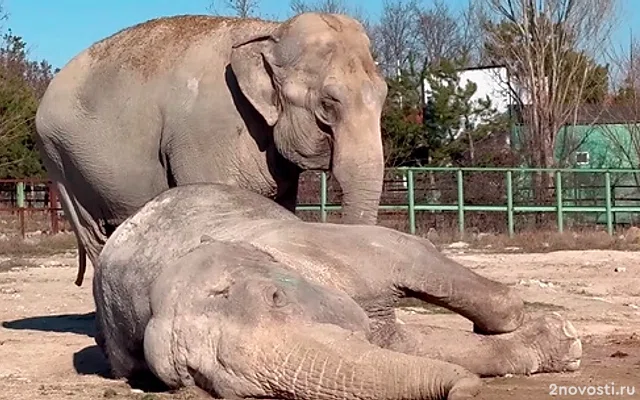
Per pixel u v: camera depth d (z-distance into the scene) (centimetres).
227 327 556
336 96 926
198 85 991
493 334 659
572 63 4016
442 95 3712
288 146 948
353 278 620
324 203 2438
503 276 1614
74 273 1777
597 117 4025
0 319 1195
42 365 837
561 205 2586
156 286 597
